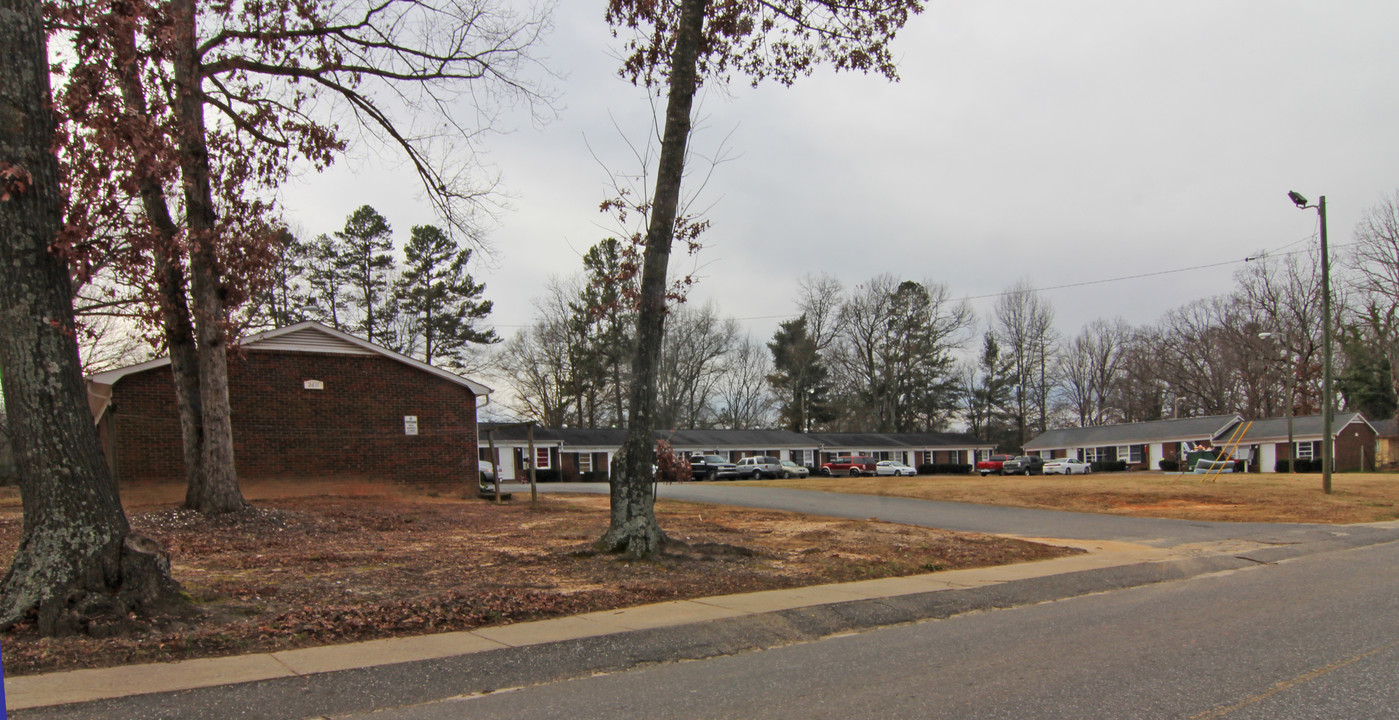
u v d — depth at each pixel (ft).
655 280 41.01
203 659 21.77
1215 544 52.42
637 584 33.65
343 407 79.00
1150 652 23.48
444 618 26.53
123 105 36.99
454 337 186.19
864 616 29.55
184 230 47.21
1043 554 46.65
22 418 24.13
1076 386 285.02
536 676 21.54
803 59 49.52
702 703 18.89
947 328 251.19
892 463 195.11
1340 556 47.39
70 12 34.76
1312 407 208.95
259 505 63.57
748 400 264.11
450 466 83.82
